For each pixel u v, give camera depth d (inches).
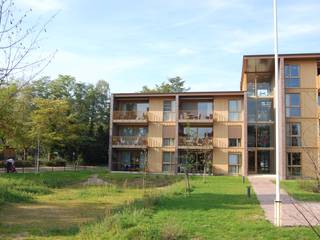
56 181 1389.0
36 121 2055.9
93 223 580.4
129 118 2160.4
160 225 527.2
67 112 2571.4
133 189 1238.9
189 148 1924.2
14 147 1819.6
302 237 469.4
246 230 510.3
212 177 1702.8
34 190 1091.3
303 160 1772.9
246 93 2041.1
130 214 609.0
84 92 3503.9
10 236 542.3
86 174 1781.5
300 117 1829.5
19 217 714.8
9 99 352.5
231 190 1064.2
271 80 2089.1
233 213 641.0
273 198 863.1
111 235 487.8
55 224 644.1
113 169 2169.0
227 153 2050.9
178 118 2102.6
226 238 469.7
